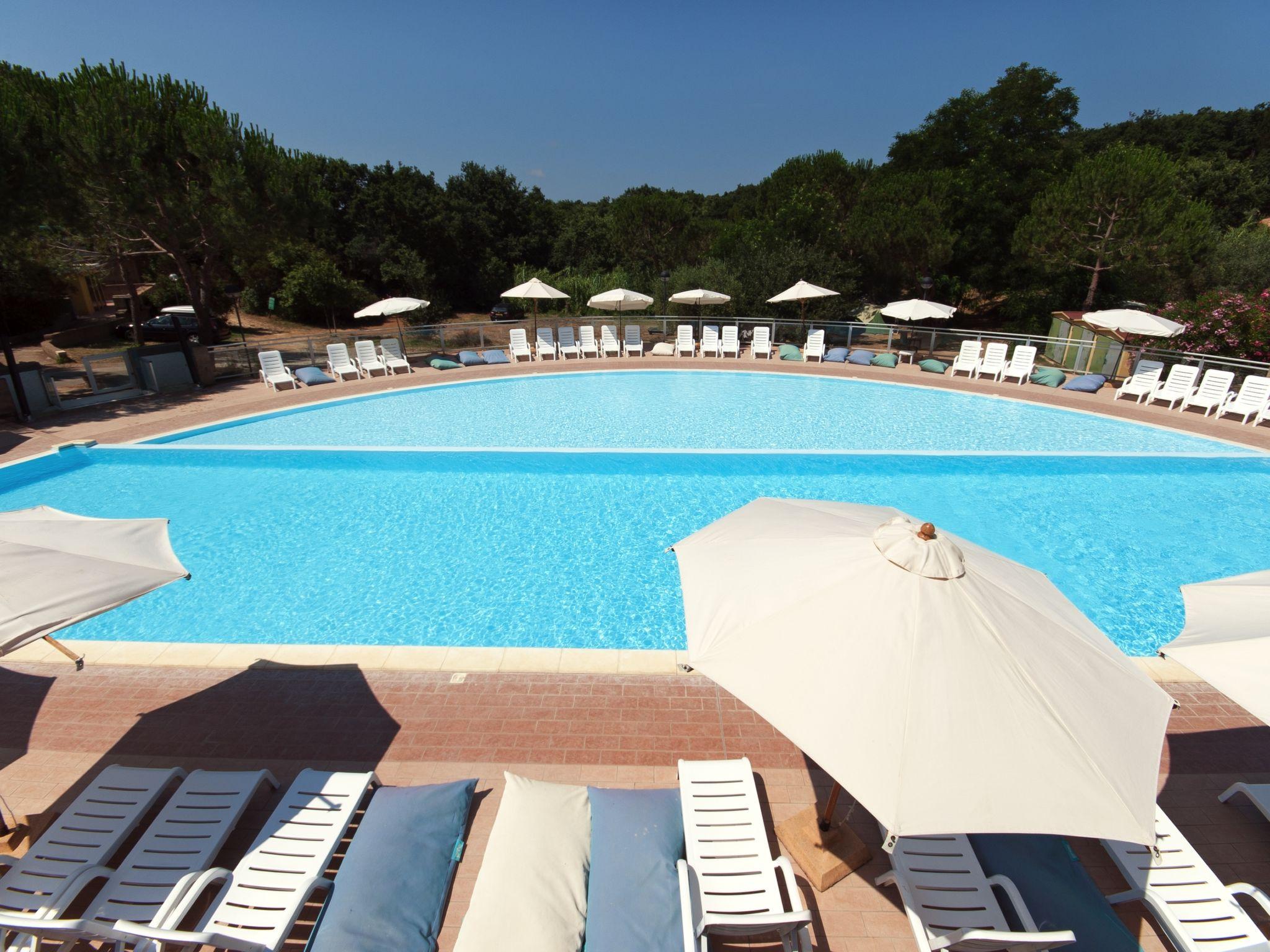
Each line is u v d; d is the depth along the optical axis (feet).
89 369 51.78
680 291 88.38
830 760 8.97
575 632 25.17
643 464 40.78
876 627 10.23
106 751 17.16
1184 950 11.66
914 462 40.91
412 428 48.75
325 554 30.63
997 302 108.17
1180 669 21.02
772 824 15.08
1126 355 57.21
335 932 11.64
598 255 167.02
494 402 56.39
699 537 14.17
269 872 12.72
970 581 10.89
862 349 70.59
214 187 61.36
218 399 54.34
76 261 73.20
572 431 48.37
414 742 17.47
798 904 12.21
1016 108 109.29
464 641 24.54
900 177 98.02
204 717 18.43
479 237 159.74
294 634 24.91
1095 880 13.52
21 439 42.80
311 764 16.74
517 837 13.08
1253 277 79.97
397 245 146.30
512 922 11.46
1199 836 15.01
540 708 18.84
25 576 12.90
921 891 12.46
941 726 9.09
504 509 35.29
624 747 17.30
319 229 71.31
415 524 33.58
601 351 74.08
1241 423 47.88
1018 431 48.19
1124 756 9.07
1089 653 10.54
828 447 44.68
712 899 12.24
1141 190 68.54
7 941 11.61
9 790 15.94
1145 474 40.60
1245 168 146.00
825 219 97.96
